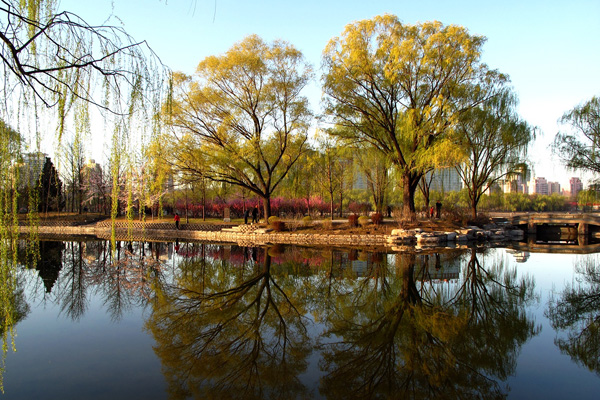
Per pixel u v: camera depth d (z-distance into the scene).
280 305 10.91
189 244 24.61
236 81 24.89
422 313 10.27
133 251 21.41
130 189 5.78
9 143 3.86
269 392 5.96
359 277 14.48
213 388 6.02
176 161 22.91
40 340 8.02
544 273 15.64
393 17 21.73
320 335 8.66
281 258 18.67
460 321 9.60
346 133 24.94
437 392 6.05
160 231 30.67
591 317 9.93
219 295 11.96
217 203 42.25
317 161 30.05
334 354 7.57
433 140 22.73
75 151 4.28
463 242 25.14
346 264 16.98
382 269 15.89
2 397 5.57
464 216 28.14
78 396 5.64
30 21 3.27
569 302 11.41
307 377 6.52
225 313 10.13
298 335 8.64
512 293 12.46
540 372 6.75
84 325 9.04
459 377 6.55
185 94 23.72
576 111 25.31
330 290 12.62
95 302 11.05
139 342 8.01
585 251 22.22
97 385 6.02
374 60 22.28
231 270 15.83
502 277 14.82
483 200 33.94
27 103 3.91
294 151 26.97
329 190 34.28
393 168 27.58
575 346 7.95
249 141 24.39
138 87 4.26
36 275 14.86
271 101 25.59
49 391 5.78
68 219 34.47
